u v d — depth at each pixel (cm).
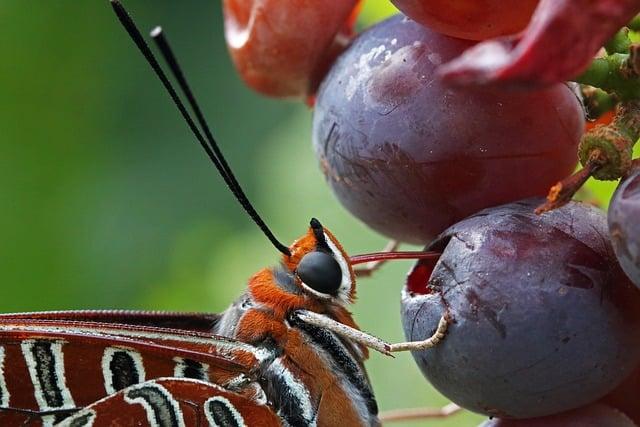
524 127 32
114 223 49
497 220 32
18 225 45
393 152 32
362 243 37
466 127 32
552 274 31
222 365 33
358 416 34
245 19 33
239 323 34
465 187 32
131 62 53
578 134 32
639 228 31
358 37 33
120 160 52
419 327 32
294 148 38
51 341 33
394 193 32
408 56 32
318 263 34
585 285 31
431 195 32
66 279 45
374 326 37
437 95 32
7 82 48
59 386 33
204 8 64
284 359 34
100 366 33
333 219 37
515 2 31
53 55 49
